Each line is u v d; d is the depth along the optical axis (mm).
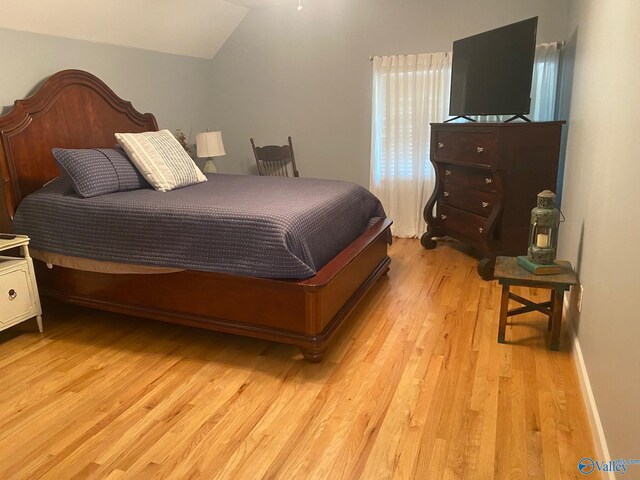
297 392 2184
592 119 2512
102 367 2418
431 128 4219
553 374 2291
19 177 3107
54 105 3348
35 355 2541
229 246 2416
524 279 2484
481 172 3693
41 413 2043
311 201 2805
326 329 2453
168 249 2537
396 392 2168
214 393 2184
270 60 5086
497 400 2092
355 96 4867
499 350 2523
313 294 2307
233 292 2477
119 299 2791
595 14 2611
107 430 1931
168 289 2633
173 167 3293
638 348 1380
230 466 1730
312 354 2400
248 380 2289
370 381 2264
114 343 2672
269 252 2334
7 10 3064
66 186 2975
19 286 2652
